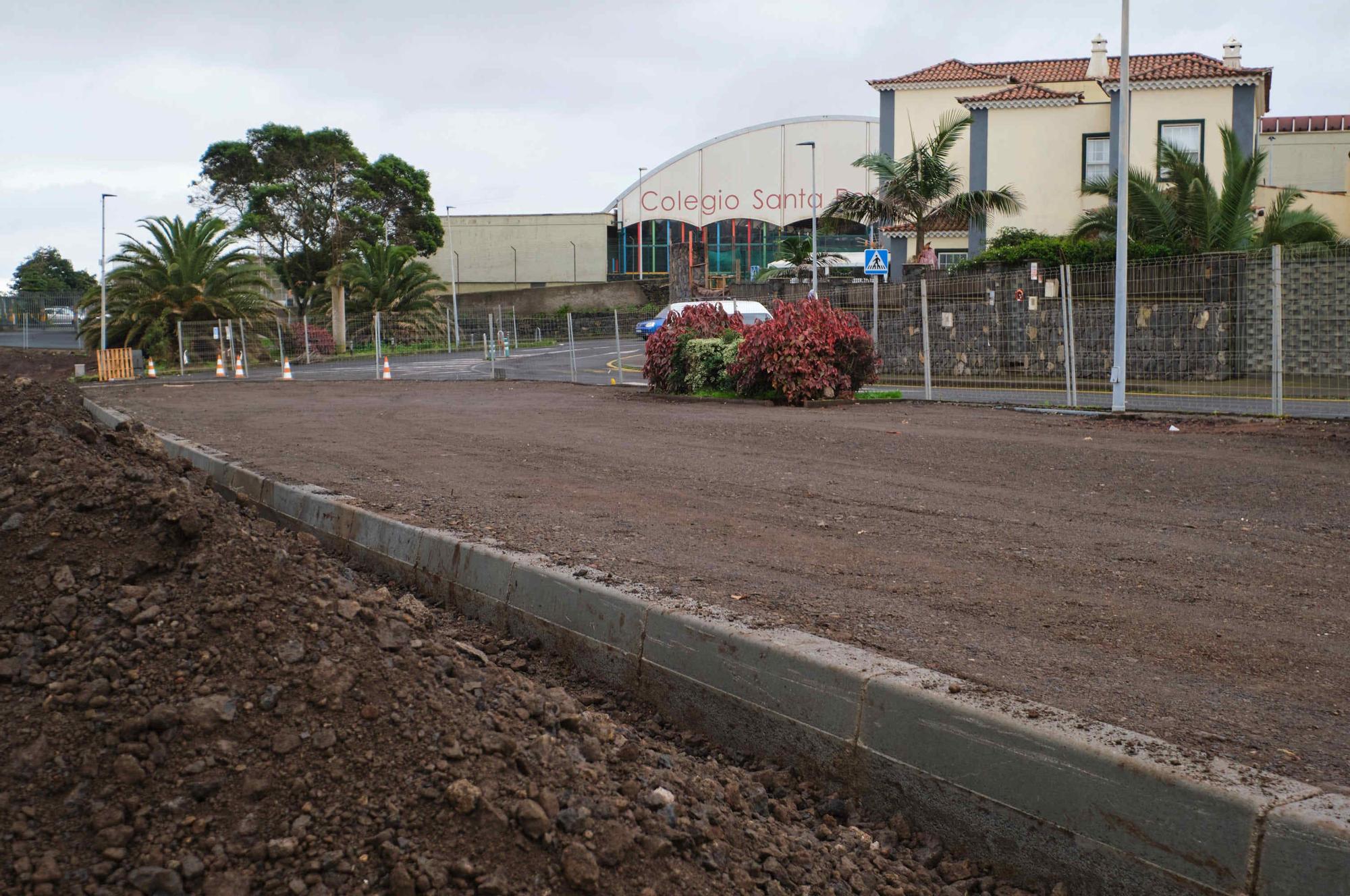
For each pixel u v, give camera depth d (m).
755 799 3.72
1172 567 6.07
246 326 42.00
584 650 5.07
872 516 7.59
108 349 43.28
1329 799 2.87
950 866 3.44
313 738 3.14
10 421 6.28
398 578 6.66
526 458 10.69
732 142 74.38
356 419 15.45
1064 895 3.21
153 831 2.80
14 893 2.58
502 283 81.81
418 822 2.88
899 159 37.41
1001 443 11.35
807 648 4.13
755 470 9.84
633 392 20.86
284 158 61.09
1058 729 3.34
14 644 3.49
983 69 38.41
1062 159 33.22
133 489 4.34
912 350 23.75
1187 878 2.96
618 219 78.88
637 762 3.57
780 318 17.42
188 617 3.56
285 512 8.31
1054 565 6.11
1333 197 37.72
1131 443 11.27
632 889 2.83
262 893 2.67
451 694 3.47
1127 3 14.64
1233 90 31.12
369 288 52.00
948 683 3.75
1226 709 3.85
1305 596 5.47
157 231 44.00
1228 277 19.52
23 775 2.94
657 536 6.80
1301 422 12.45
